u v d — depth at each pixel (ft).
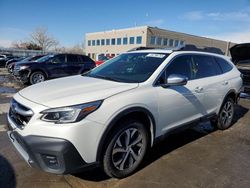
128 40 156.87
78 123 7.88
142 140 10.11
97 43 187.73
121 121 9.14
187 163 11.20
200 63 13.58
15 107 8.95
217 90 14.24
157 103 10.27
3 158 10.90
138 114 9.74
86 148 8.12
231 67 16.60
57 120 7.87
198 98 12.66
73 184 9.17
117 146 9.20
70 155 7.84
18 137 8.40
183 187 9.26
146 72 10.95
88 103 8.21
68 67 37.24
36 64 34.73
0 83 36.81
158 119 10.50
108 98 8.71
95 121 8.20
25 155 8.53
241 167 11.03
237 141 14.28
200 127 16.69
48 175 9.69
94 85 9.95
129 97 9.22
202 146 13.32
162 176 9.97
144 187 9.15
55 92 9.19
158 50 12.97
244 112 21.47
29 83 35.50
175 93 11.12
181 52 12.51
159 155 11.94
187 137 14.64
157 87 10.48
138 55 13.01
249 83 24.91
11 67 48.55
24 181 9.21
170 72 11.39
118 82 10.32
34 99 8.67
